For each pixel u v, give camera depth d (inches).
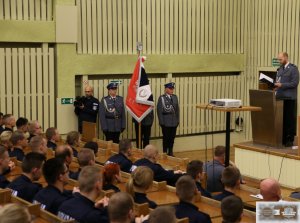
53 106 416.2
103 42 438.3
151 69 461.1
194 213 158.2
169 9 471.8
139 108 404.2
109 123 421.1
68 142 294.7
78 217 149.7
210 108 274.2
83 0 425.7
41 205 170.4
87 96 420.2
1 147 218.1
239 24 514.6
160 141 475.2
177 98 452.8
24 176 190.5
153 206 176.7
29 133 325.1
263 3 494.6
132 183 175.8
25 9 398.3
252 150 359.6
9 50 394.6
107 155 303.4
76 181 216.2
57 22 408.5
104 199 155.9
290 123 359.3
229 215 141.1
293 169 332.8
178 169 266.1
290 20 468.8
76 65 421.7
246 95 517.7
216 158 254.1
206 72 501.7
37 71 407.5
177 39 478.3
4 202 175.6
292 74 361.1
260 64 501.0
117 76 452.4
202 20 492.7
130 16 450.3
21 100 402.0
